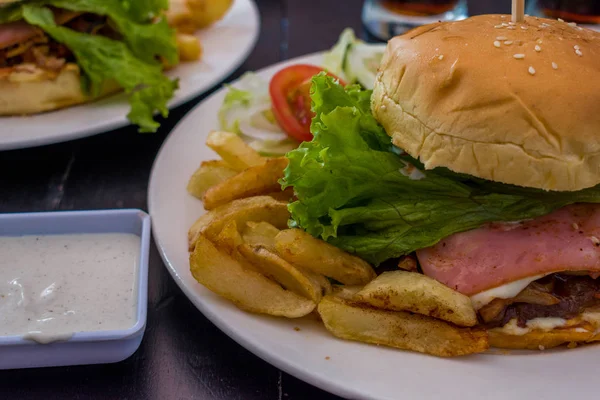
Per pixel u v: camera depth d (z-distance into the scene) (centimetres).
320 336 31
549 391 29
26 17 47
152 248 39
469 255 32
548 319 32
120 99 50
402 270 33
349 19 72
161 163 42
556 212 33
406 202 33
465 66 30
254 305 31
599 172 30
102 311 32
